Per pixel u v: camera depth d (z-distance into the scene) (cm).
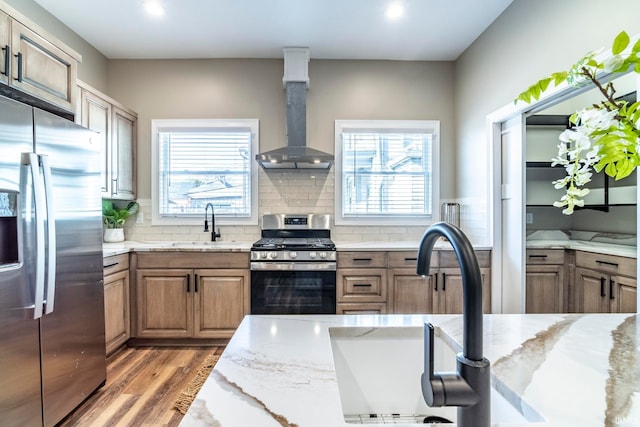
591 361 78
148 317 280
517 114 250
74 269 182
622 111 66
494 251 274
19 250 146
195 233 337
